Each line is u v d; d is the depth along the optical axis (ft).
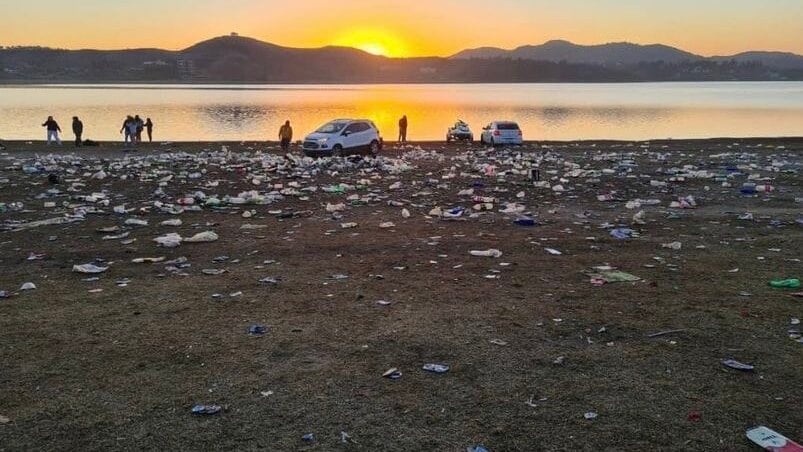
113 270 33.58
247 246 39.34
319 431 17.20
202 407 18.35
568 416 18.02
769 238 41.96
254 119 258.57
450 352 22.63
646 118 267.39
